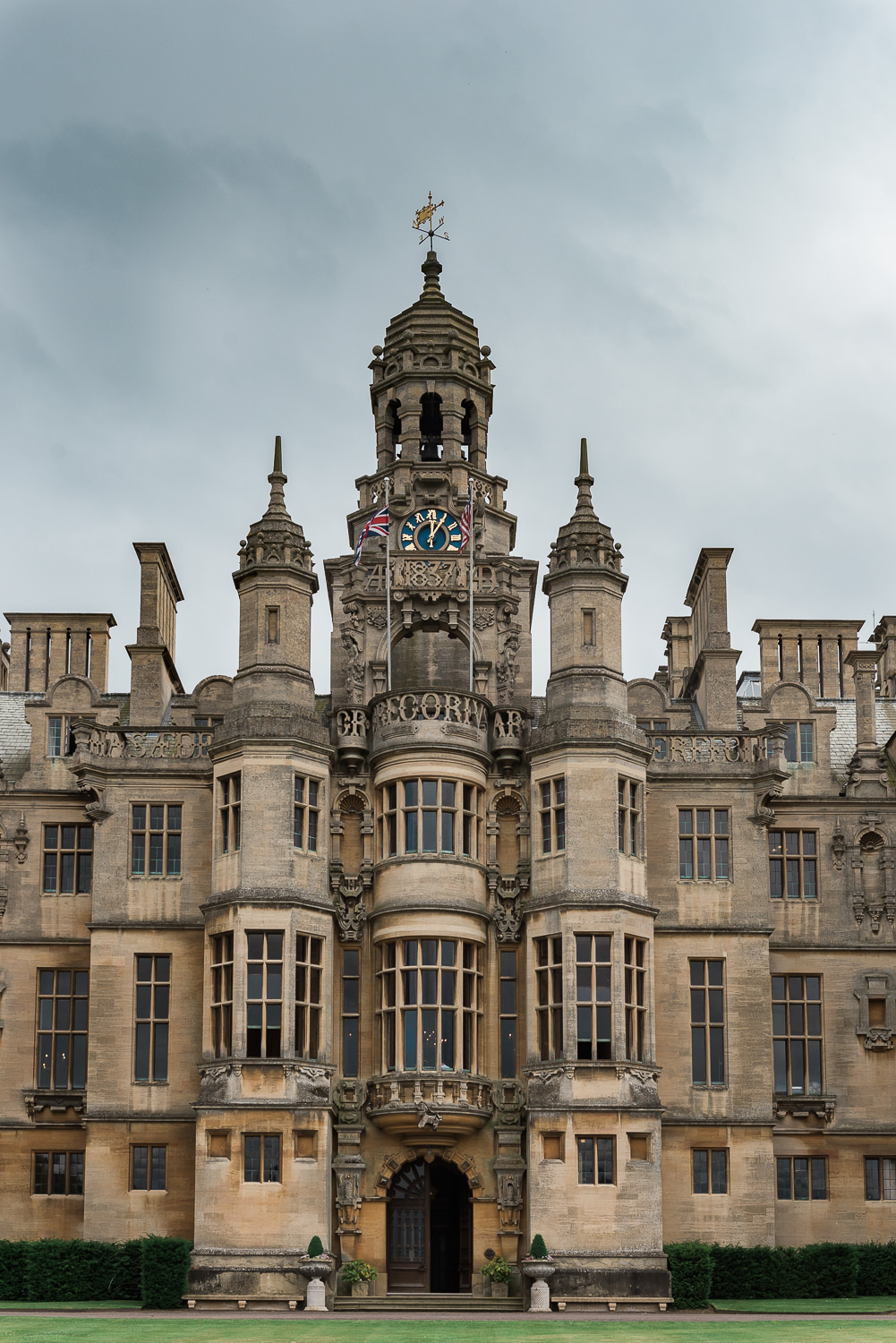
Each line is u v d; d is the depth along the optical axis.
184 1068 59.34
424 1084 57.53
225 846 59.28
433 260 71.62
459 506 65.62
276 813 58.75
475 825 60.50
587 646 60.59
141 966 60.34
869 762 65.06
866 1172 61.44
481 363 69.56
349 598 63.38
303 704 60.41
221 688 65.38
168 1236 57.38
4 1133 60.94
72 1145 60.88
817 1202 61.09
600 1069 56.75
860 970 62.97
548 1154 56.41
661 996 60.44
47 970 62.56
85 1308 53.75
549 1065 57.09
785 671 72.88
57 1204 60.47
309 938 58.62
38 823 63.44
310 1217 55.75
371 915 59.78
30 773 63.97
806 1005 62.78
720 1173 59.34
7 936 62.41
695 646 70.75
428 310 69.88
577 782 59.09
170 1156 58.66
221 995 57.97
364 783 60.84
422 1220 59.03
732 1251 57.66
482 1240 57.72
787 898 63.50
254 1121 56.31
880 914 63.38
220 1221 55.50
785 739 65.19
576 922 57.91
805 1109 61.44
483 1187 58.12
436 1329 47.06
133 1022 59.69
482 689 62.66
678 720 65.81
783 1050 62.50
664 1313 53.50
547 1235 55.69
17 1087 61.31
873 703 66.12
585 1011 57.47
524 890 60.00
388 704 60.84
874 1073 62.19
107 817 61.19
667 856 61.53
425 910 58.75
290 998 57.31
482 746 60.91
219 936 58.50
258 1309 54.34
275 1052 57.19
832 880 63.66
